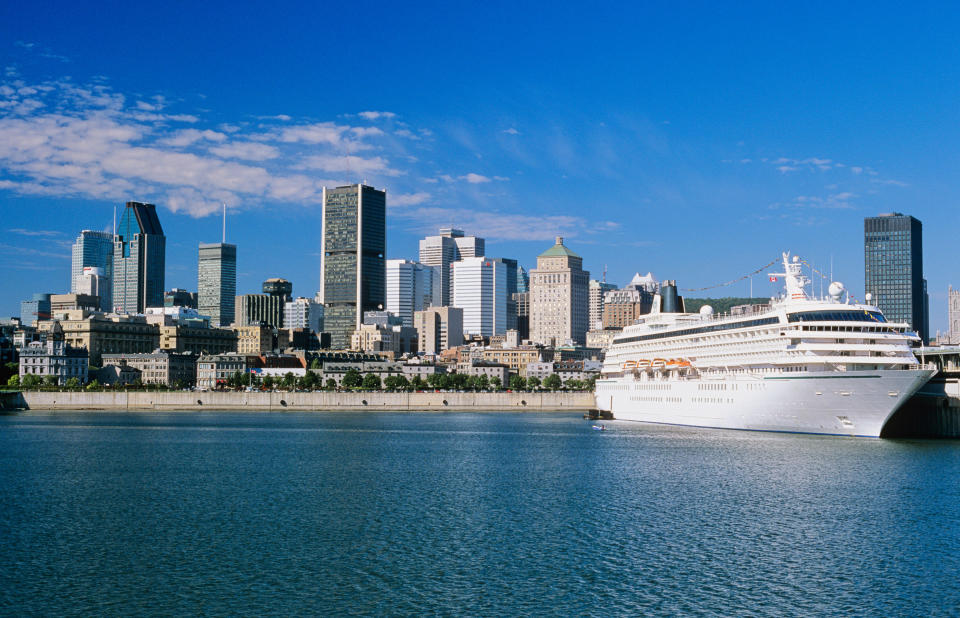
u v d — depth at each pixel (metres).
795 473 163.25
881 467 168.00
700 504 136.38
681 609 89.06
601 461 186.75
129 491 149.88
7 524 122.88
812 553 107.75
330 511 132.50
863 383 197.88
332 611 88.31
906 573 99.88
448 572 100.50
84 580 97.38
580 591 94.06
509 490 150.88
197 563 103.88
